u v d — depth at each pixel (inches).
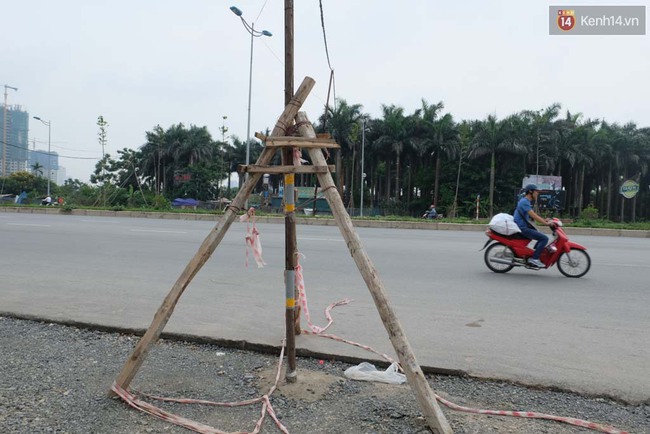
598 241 584.4
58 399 124.6
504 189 1825.8
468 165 1881.2
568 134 1772.9
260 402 124.0
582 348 170.2
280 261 356.8
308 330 184.9
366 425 112.4
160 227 640.4
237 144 2105.1
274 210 1026.7
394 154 1894.7
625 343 176.1
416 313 216.2
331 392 130.7
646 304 237.0
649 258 404.5
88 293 246.4
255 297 241.8
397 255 400.5
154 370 145.9
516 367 151.5
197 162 2207.2
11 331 183.0
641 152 1847.9
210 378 140.6
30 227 609.6
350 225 115.6
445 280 295.0
